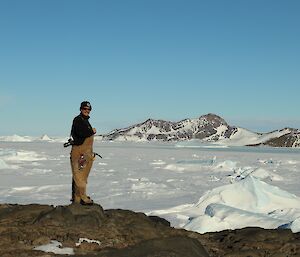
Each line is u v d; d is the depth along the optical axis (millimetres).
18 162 44375
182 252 5156
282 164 48562
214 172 34719
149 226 6773
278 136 183000
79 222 6336
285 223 10109
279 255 6004
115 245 5621
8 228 5992
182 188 22891
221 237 7078
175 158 59875
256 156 71688
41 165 40281
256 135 196000
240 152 92750
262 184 15297
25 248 5227
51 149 85125
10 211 7250
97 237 5824
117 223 6688
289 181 27219
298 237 6938
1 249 5129
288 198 14875
